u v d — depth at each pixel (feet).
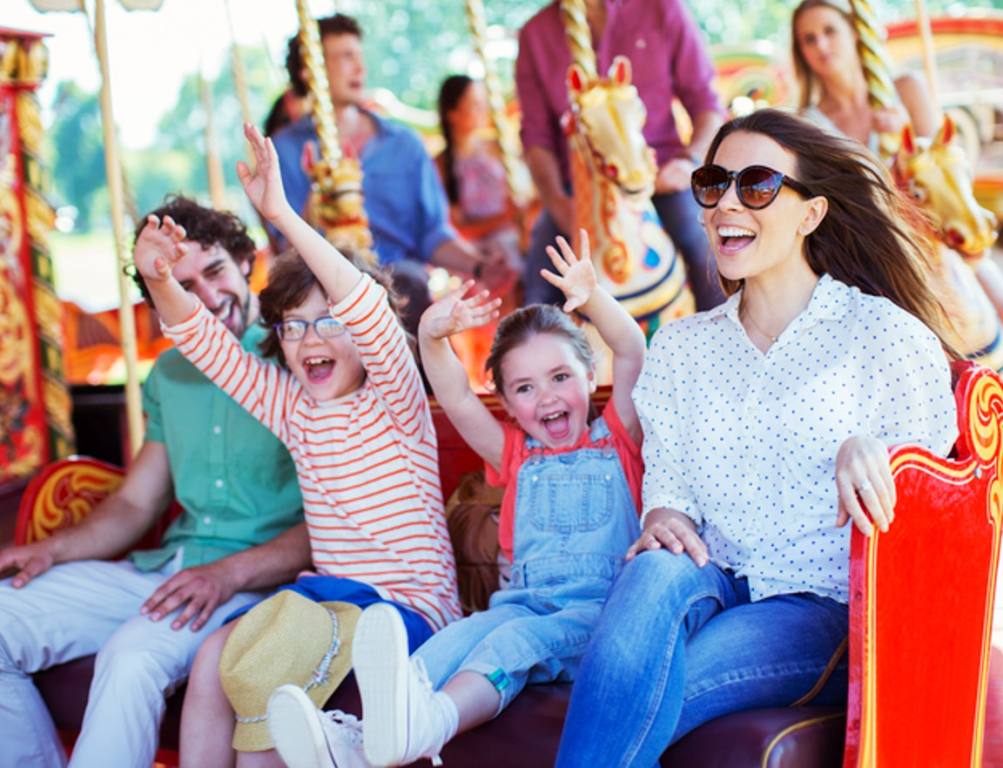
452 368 9.27
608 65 17.37
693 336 8.36
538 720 7.89
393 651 7.04
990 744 9.21
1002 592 12.78
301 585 9.34
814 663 7.54
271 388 9.84
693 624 7.58
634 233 15.01
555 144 19.06
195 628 9.37
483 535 10.18
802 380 7.86
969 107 17.81
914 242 8.36
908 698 7.41
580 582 8.73
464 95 21.98
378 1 35.60
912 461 7.22
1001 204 17.65
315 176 17.39
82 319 21.42
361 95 21.12
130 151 43.62
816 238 8.27
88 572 10.26
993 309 14.42
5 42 15.93
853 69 15.89
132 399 13.85
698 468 8.18
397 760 7.10
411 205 21.33
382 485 9.48
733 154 8.00
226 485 10.50
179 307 9.55
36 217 16.61
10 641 9.55
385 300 9.21
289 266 9.55
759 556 7.98
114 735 8.94
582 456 9.13
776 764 6.93
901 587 7.25
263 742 8.38
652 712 7.07
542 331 9.12
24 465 16.39
